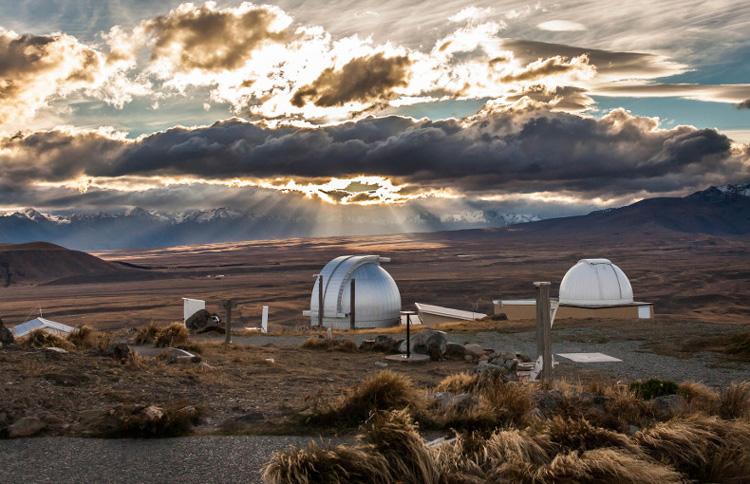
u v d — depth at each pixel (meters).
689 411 10.10
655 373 18.81
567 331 30.86
